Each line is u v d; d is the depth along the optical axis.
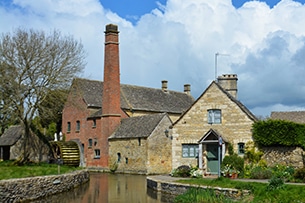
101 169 50.88
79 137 54.97
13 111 35.78
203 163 33.19
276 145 30.91
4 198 21.55
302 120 41.81
